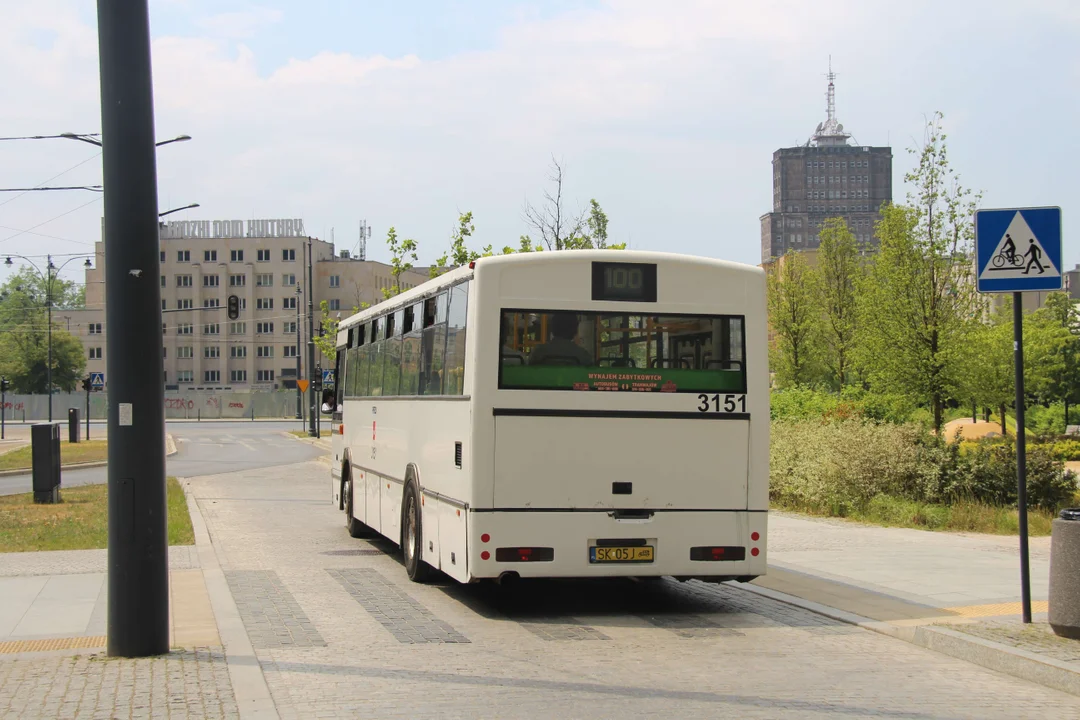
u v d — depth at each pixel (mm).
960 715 7168
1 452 41469
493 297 10703
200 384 121500
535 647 9312
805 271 44531
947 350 26781
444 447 11641
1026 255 9336
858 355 28969
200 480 30250
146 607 8258
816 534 17328
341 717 6906
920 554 14930
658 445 10891
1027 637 9016
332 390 20344
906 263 27266
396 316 14617
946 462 19609
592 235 32219
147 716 6625
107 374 8180
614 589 12664
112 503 8203
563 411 10711
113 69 8086
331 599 11727
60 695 7105
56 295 124688
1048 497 19453
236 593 12039
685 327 11047
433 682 7918
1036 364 35781
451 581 13078
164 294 122250
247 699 7039
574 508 10695
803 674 8344
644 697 7543
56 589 11727
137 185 8109
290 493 26141
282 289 121562
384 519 14984
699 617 10891
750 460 11070
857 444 20328
